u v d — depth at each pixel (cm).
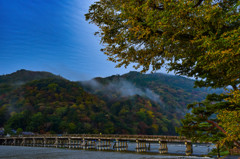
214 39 733
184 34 841
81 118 17938
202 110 1812
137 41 936
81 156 4650
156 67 1022
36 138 9088
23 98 19550
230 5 806
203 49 816
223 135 2130
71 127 15800
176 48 916
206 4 745
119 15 882
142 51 953
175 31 804
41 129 15188
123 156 4469
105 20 945
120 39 892
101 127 18088
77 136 7500
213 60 780
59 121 16488
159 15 770
